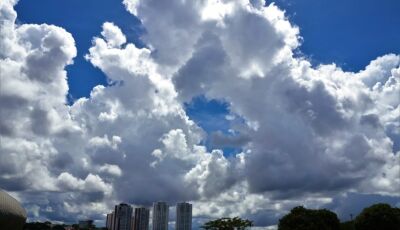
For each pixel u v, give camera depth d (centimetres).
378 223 9681
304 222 10294
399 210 9850
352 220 11356
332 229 10575
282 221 10694
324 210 10794
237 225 12212
